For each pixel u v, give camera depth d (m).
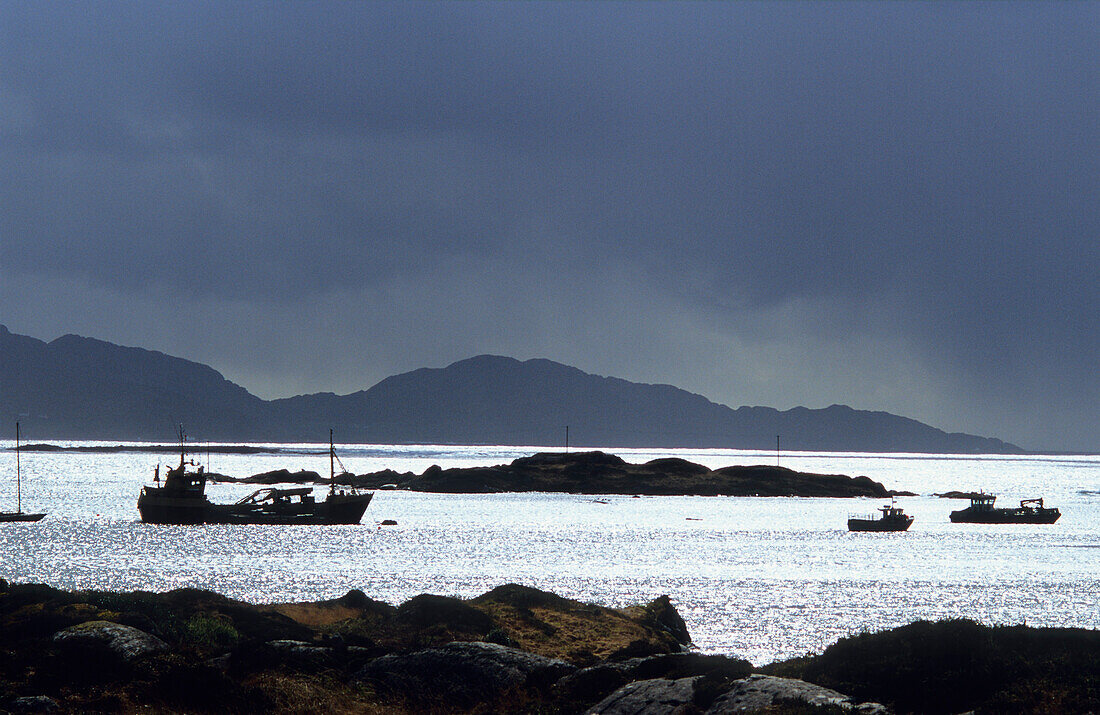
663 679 51.19
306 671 59.25
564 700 52.25
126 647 59.44
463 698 55.81
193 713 50.50
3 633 63.38
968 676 45.81
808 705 43.12
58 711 48.78
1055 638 50.91
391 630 81.62
